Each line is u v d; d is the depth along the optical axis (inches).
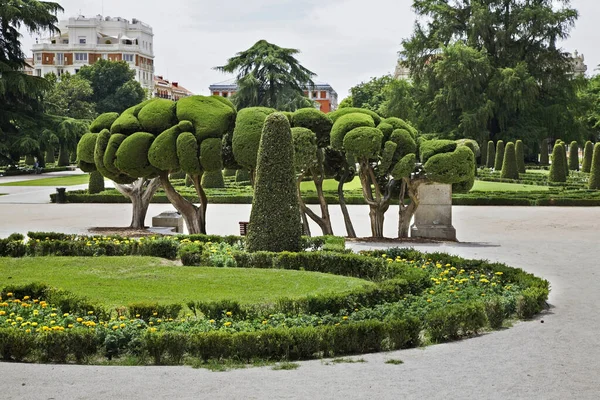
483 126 2506.2
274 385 315.3
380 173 878.4
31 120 2464.3
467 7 2689.5
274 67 2888.8
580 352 374.6
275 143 661.9
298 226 666.8
